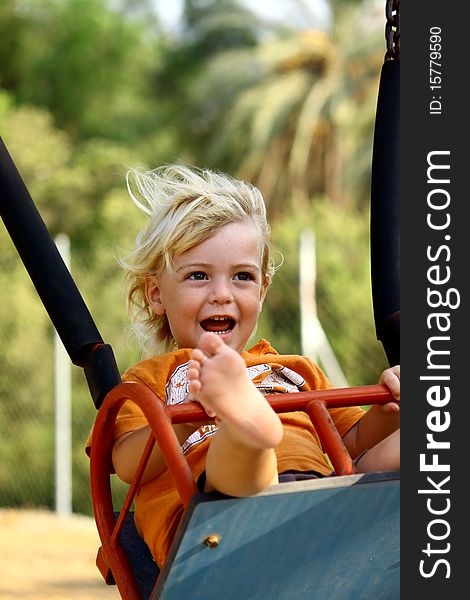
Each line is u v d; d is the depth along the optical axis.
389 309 3.02
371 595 2.41
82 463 10.83
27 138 20.28
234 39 27.08
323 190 25.19
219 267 2.89
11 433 10.84
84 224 19.45
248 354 3.08
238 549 2.23
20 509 10.66
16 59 25.22
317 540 2.29
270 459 2.19
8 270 11.52
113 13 26.52
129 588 2.55
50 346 10.95
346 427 3.02
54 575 7.79
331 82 25.44
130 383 2.41
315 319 9.95
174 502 2.56
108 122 25.42
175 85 26.72
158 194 3.15
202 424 2.59
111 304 11.16
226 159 25.91
